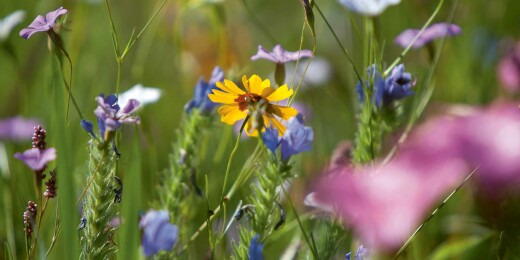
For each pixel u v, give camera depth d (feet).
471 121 1.88
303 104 3.49
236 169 3.07
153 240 2.31
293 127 2.48
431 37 2.92
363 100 2.69
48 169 2.79
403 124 3.00
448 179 1.78
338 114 3.56
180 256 2.62
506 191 1.90
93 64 3.80
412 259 2.68
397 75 2.66
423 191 1.72
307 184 2.92
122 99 3.02
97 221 2.42
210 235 2.52
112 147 2.41
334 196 1.75
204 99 2.74
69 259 2.40
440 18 3.79
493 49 3.64
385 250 2.03
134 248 2.49
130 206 2.54
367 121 2.65
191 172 2.69
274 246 3.04
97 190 2.41
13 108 3.58
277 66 2.67
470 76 3.58
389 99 2.65
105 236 2.43
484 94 3.50
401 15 3.85
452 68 3.59
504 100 3.29
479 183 1.93
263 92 2.42
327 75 3.75
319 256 2.49
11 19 3.26
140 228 2.48
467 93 3.52
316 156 3.18
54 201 2.78
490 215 2.17
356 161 2.62
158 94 3.04
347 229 2.50
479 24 3.83
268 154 2.49
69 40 3.33
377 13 2.81
